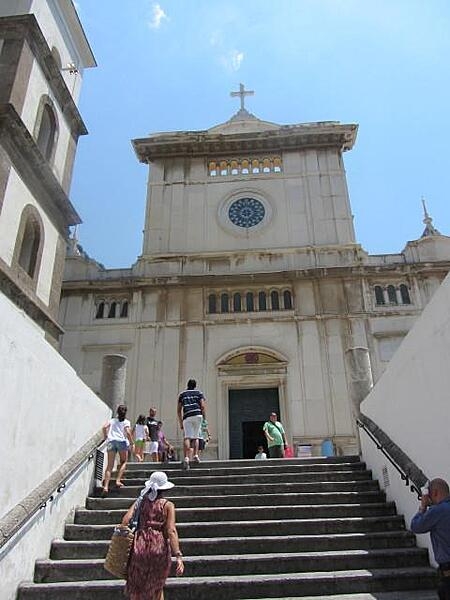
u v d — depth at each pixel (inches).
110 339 1039.6
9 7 764.6
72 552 330.0
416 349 342.6
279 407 976.9
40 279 709.9
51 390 353.7
